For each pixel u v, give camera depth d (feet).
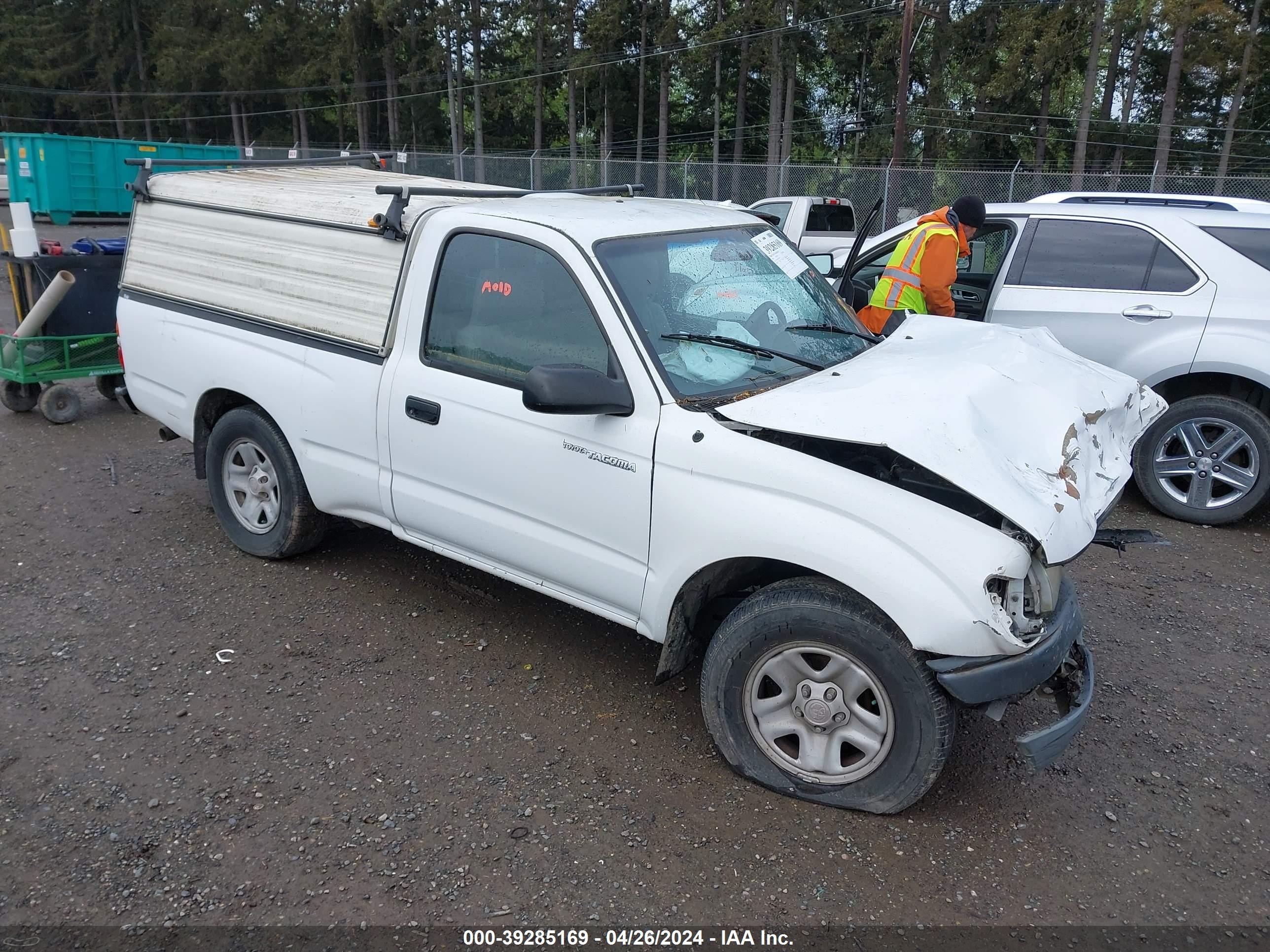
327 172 18.85
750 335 12.21
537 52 184.75
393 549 17.49
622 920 9.04
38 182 78.18
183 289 16.48
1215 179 68.23
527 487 12.02
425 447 12.99
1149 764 11.75
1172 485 20.53
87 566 16.53
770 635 10.41
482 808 10.57
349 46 195.93
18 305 25.90
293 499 15.58
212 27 225.56
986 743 12.10
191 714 12.23
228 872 9.52
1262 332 18.67
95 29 235.81
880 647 9.79
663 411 10.82
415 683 13.10
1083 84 157.99
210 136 237.04
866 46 148.05
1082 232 20.71
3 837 9.92
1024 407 10.86
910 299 19.44
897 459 10.37
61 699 12.46
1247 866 10.01
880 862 9.87
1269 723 12.70
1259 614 15.88
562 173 98.32
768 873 9.68
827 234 50.49
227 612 14.96
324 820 10.30
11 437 24.23
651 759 11.53
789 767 10.73
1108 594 16.52
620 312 11.18
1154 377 19.67
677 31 156.97
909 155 141.90
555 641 14.37
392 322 13.32
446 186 15.38
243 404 16.46
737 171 74.08
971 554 9.23
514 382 12.09
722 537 10.36
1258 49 129.29
